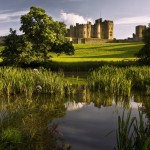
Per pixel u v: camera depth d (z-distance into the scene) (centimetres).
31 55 3897
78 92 2216
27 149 1020
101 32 17288
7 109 1583
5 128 1106
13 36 3912
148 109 1666
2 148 934
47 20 3994
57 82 2173
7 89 2073
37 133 1178
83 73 3616
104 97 2036
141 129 945
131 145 934
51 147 1051
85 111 1620
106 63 4016
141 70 2538
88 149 1045
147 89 2170
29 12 4038
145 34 3872
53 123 1342
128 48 8719
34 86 2173
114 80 2197
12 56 3834
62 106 1742
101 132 1229
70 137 1158
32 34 4003
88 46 10050
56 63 4159
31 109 1573
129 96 2042
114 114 1549
